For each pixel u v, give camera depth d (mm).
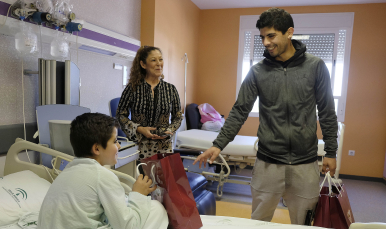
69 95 1908
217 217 1445
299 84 1466
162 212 1132
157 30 3256
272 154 1539
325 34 4332
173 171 1146
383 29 4066
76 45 2123
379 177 4195
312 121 1506
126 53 2807
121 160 2232
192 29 4484
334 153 1507
